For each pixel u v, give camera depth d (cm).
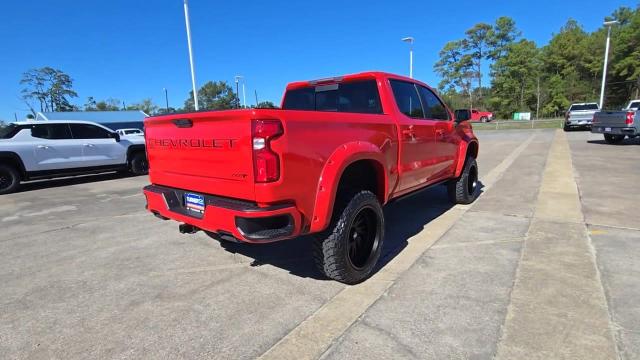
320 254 325
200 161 317
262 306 305
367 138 350
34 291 346
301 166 284
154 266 399
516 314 277
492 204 609
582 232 450
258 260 408
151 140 381
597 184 724
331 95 453
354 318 281
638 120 1355
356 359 234
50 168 988
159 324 283
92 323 288
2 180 912
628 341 241
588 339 245
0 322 293
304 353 242
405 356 235
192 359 241
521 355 232
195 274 374
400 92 443
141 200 772
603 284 317
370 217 354
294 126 279
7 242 499
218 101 7462
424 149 466
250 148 268
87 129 1074
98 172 1093
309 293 326
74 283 362
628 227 463
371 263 348
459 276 344
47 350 255
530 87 6097
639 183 722
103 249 459
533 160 1105
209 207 299
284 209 275
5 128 968
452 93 6938
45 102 7125
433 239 449
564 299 296
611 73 5662
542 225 483
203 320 287
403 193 447
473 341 247
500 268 358
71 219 620
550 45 6569
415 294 314
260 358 239
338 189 335
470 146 627
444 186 796
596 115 1481
